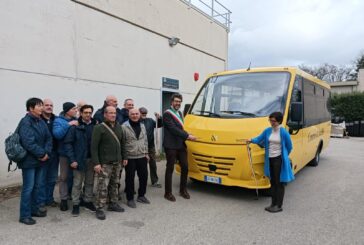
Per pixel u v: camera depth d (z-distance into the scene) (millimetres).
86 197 5574
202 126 6535
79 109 5707
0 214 5262
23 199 4883
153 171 7258
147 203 6031
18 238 4395
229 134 6070
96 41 8844
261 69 7293
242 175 5984
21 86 6957
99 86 8984
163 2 11656
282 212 5664
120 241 4375
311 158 9305
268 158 5684
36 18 7211
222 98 7043
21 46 6922
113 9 9375
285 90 6688
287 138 5551
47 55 7484
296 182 8031
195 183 7574
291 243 4410
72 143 5262
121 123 6512
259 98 6707
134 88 10367
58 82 7770
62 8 7812
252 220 5246
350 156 12672
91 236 4516
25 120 4801
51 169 5648
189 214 5480
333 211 5762
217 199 6352
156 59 11398
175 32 12414
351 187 7543
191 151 6500
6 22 6625
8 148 4676
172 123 6066
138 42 10484
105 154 5230
